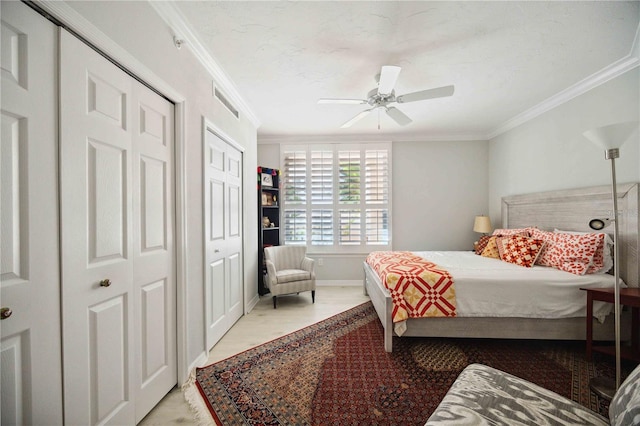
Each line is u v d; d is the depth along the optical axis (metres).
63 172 1.06
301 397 1.68
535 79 2.56
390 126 3.95
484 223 3.94
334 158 4.43
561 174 2.96
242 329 2.72
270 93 2.83
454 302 2.22
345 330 2.70
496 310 2.21
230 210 2.75
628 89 2.29
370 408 1.58
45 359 1.00
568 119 2.87
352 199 4.40
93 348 1.19
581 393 1.70
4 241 0.89
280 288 3.35
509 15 1.71
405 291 2.26
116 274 1.31
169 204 1.73
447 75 2.48
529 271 2.40
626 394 0.91
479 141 4.38
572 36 1.92
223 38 1.92
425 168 4.43
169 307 1.72
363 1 1.59
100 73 1.22
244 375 1.92
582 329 2.19
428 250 4.43
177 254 1.79
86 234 1.15
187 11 1.65
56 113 1.04
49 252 1.01
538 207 3.24
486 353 2.23
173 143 1.78
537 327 2.22
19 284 0.92
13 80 0.90
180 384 1.79
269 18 1.72
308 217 4.43
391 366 2.04
